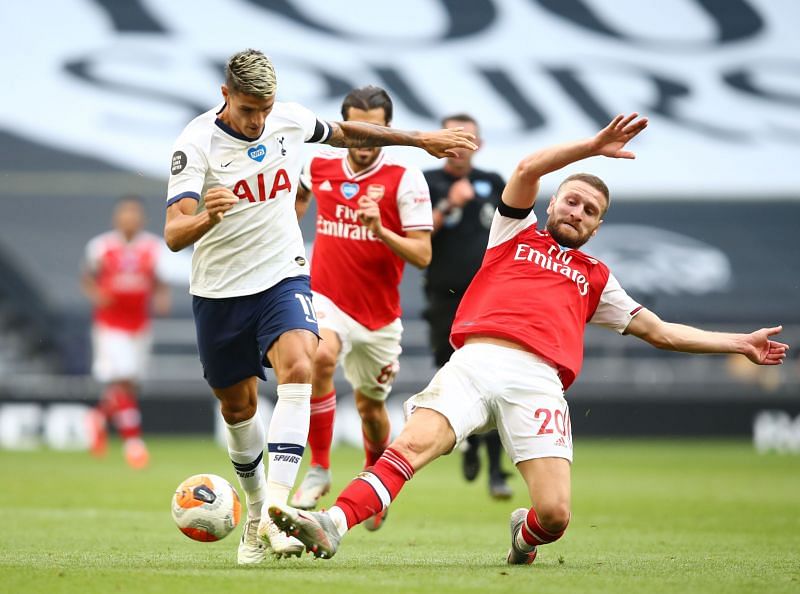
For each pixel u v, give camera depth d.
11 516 30.61
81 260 84.31
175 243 18.94
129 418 52.25
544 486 19.22
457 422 19.03
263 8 94.31
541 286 20.05
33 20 92.88
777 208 89.56
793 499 39.59
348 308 27.27
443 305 33.44
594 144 18.97
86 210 87.69
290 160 20.58
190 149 19.77
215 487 20.52
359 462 56.66
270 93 19.27
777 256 85.56
